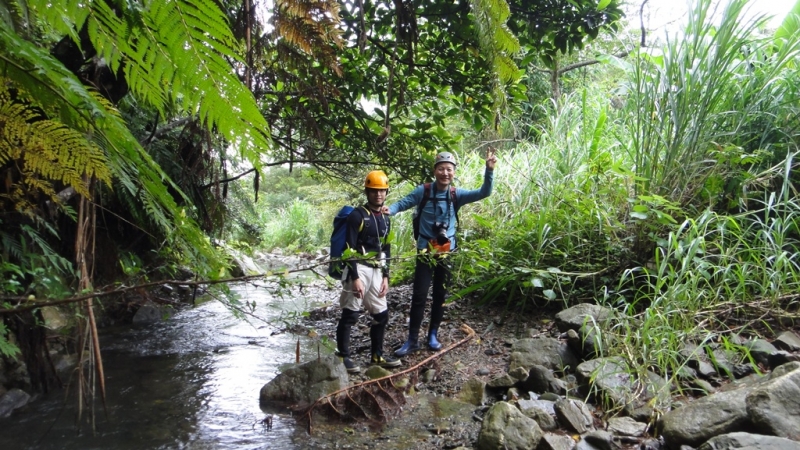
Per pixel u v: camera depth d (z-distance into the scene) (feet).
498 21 5.37
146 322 18.01
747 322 11.85
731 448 7.45
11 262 9.37
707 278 11.90
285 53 8.41
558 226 15.76
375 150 14.89
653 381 10.41
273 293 7.24
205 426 10.57
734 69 14.40
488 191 14.08
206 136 11.32
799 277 12.01
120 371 13.56
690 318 11.55
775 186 13.93
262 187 62.69
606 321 11.76
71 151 2.04
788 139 13.94
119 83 8.10
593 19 10.92
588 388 10.73
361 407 10.98
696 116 13.80
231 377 13.35
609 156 16.01
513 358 12.25
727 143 13.84
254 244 23.26
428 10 10.76
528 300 15.97
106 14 1.57
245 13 5.48
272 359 14.74
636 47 15.64
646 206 13.08
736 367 10.54
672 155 14.12
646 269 12.87
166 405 11.55
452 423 10.50
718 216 12.56
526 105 26.91
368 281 13.16
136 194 3.17
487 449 9.07
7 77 1.70
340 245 12.95
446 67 12.57
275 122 14.02
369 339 16.15
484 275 16.43
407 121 18.34
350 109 13.47
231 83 1.62
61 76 1.68
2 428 10.16
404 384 12.28
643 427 9.23
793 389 8.36
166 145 14.90
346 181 17.66
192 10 1.54
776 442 7.39
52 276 9.36
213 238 15.26
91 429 10.27
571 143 18.62
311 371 12.07
